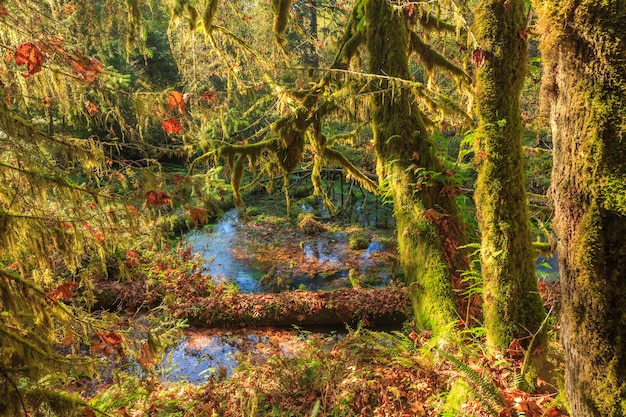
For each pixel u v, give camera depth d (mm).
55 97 3219
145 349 2809
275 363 5012
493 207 3488
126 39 5332
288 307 7031
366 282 8609
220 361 6055
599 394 1825
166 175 2775
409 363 4121
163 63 10047
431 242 5070
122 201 2570
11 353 2023
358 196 14023
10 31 2893
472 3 5816
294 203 13883
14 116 2355
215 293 8047
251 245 10930
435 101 5504
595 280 1771
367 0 5590
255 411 4059
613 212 1695
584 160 1762
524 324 3475
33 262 2713
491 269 3555
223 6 6602
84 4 4250
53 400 2049
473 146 3805
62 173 2566
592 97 1700
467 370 3197
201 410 4246
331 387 4191
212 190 4855
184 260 8977
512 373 3336
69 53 2682
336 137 6793
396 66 5418
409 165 5363
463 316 4723
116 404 4262
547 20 1802
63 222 2443
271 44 8266
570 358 1994
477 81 3543
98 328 2613
